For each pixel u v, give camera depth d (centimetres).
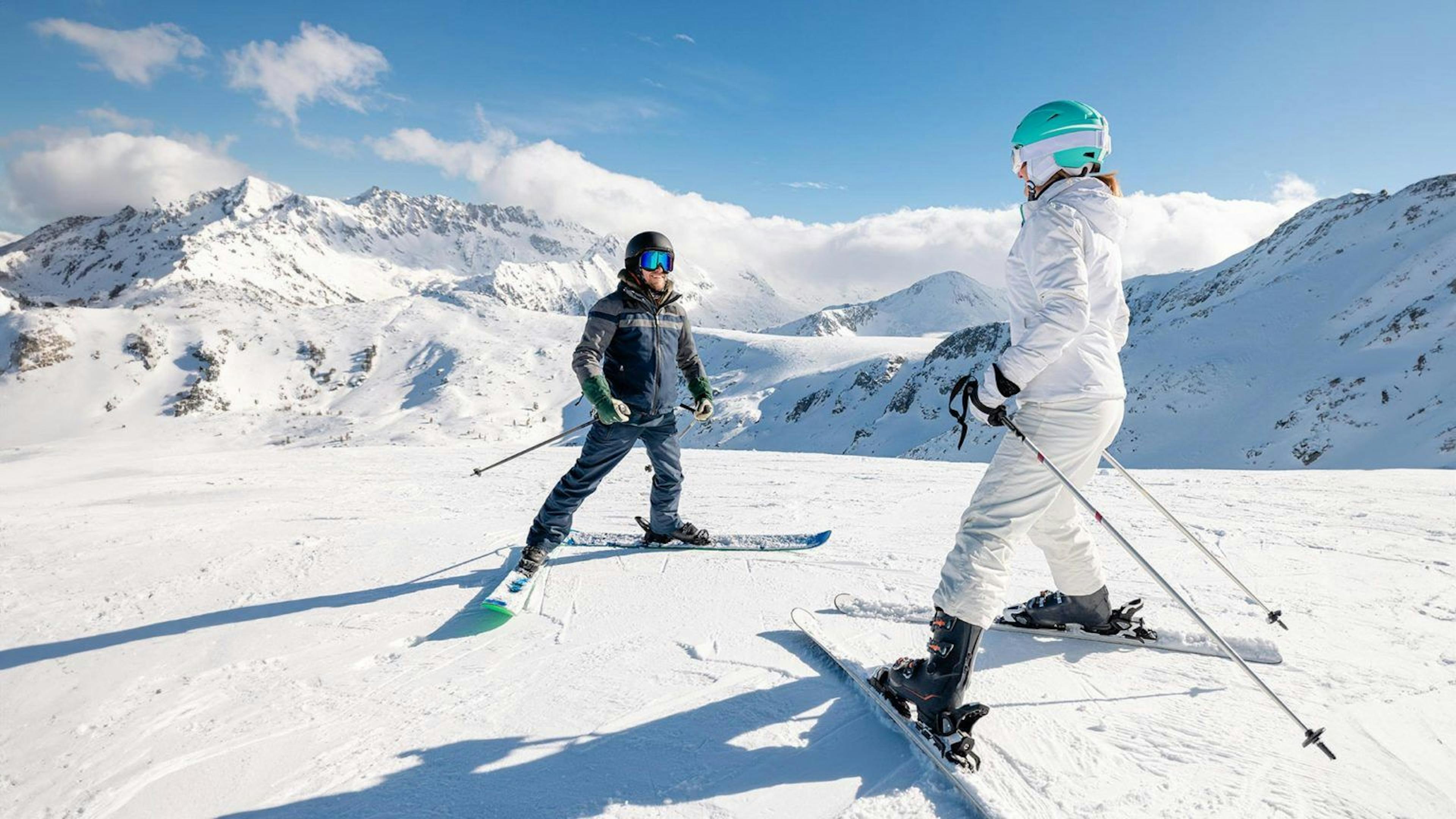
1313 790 175
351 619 293
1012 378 199
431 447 1085
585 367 318
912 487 648
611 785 181
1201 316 7225
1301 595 315
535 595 318
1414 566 359
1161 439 5462
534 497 579
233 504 548
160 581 343
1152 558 378
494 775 185
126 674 244
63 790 182
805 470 794
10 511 529
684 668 243
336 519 482
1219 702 219
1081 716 212
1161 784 179
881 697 213
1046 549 259
